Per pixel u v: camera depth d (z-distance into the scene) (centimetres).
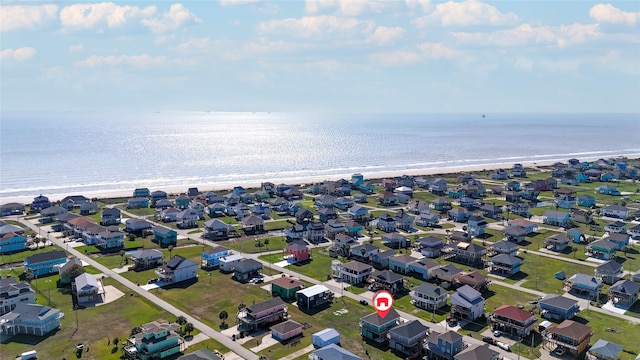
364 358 8838
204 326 10062
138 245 15800
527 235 17112
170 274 12544
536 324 10112
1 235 15738
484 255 14600
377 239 16675
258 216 19925
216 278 12912
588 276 12000
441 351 8762
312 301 11094
